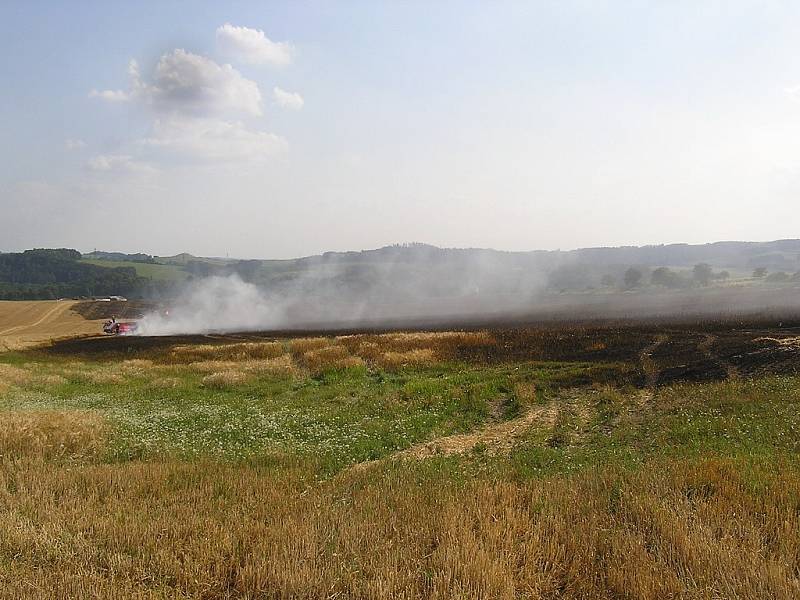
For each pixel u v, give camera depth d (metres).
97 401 20.30
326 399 19.00
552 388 17.62
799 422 10.66
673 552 5.59
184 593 5.41
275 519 7.12
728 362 18.30
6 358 41.84
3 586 5.22
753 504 6.68
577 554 5.75
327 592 5.20
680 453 9.66
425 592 5.14
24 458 10.57
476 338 33.12
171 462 10.81
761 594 4.79
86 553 6.07
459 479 8.88
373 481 9.07
